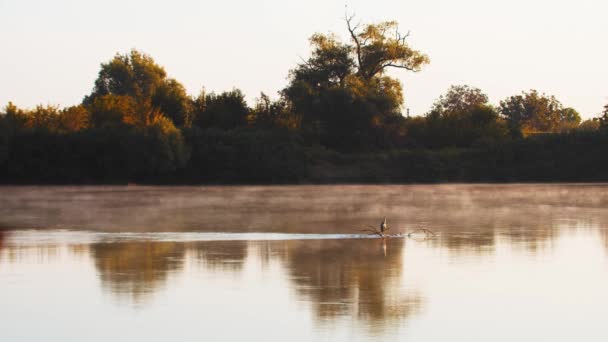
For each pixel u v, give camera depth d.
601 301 29.34
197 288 31.64
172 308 28.36
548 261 37.84
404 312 27.73
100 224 55.34
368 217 61.09
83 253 40.78
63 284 32.59
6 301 29.64
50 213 64.56
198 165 123.31
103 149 119.19
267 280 33.22
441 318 26.97
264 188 108.94
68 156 119.12
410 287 31.75
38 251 41.56
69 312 27.95
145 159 118.31
